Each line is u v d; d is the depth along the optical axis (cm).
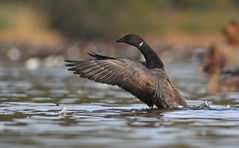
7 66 3125
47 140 909
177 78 2362
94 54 1267
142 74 1230
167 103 1268
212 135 962
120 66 1220
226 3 6506
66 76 2470
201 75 2512
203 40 5362
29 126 1036
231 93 1784
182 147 864
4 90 1797
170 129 1017
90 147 857
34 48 4253
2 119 1121
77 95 1670
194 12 6203
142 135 958
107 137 938
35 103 1427
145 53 1305
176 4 6334
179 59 3775
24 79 2272
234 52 2605
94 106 1367
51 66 3191
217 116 1179
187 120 1121
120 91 1817
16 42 4953
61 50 4016
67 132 980
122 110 1278
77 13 5409
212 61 2172
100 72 1205
